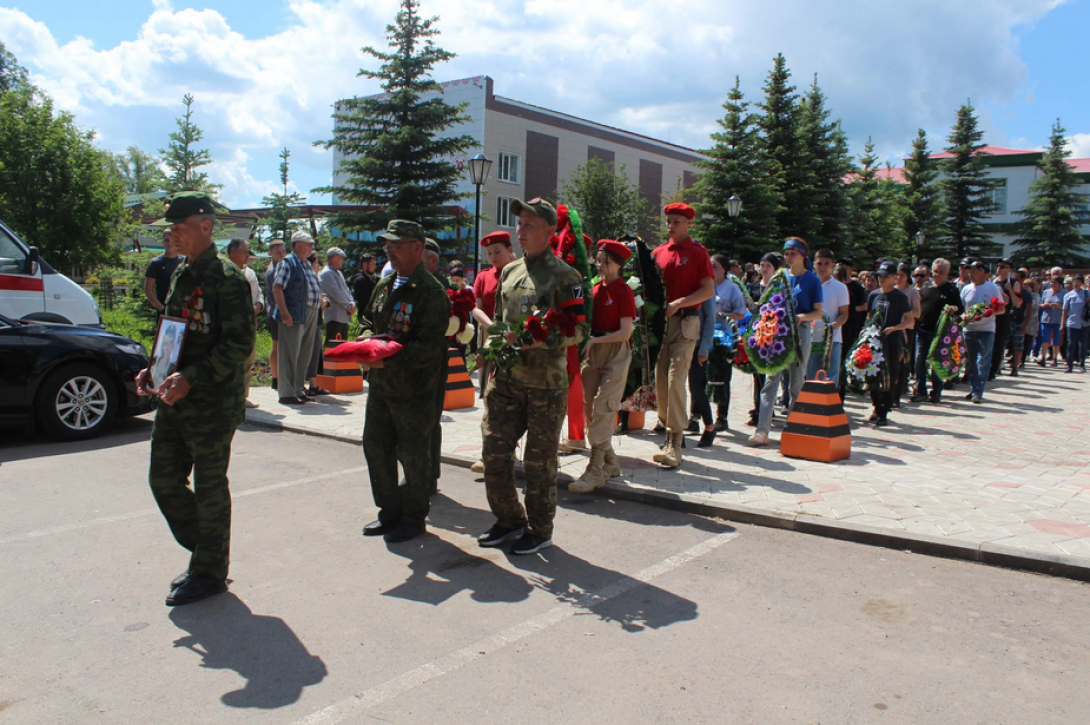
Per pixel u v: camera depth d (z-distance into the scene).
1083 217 44.75
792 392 7.71
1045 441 8.16
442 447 7.17
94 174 29.78
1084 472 6.57
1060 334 17.88
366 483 6.04
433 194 22.98
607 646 3.34
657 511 5.43
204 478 3.75
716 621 3.61
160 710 2.79
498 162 39.12
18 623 3.50
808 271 7.52
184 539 3.95
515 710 2.81
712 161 29.55
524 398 4.50
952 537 4.60
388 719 2.75
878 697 2.93
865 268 36.62
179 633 3.42
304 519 5.11
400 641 3.37
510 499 4.62
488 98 38.25
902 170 43.16
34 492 5.59
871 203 37.94
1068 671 3.16
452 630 3.48
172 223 3.63
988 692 2.98
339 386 10.29
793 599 3.88
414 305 4.57
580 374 5.71
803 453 6.86
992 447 7.75
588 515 5.30
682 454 6.94
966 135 42.84
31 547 4.48
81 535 4.69
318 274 10.59
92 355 7.40
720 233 29.58
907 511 5.16
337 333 10.52
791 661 3.22
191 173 36.19
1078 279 16.28
